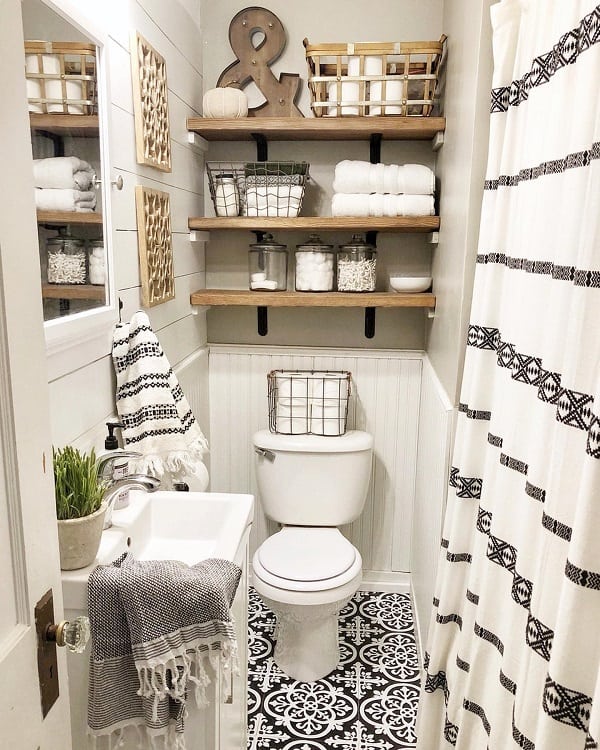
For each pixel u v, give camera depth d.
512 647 1.18
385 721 2.04
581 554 0.84
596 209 0.87
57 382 1.34
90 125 1.43
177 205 2.22
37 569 0.78
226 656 1.18
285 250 2.52
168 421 1.67
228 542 1.44
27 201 0.75
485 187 1.46
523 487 1.22
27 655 0.76
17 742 0.74
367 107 2.32
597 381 0.82
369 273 2.46
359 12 2.47
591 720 0.78
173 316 2.20
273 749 1.92
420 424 2.63
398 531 2.79
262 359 2.71
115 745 1.23
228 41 2.53
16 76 0.71
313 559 2.21
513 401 1.24
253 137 2.50
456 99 1.97
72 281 1.36
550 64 1.14
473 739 1.41
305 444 2.45
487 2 1.57
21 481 0.74
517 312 1.25
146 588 1.13
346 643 2.44
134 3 1.73
